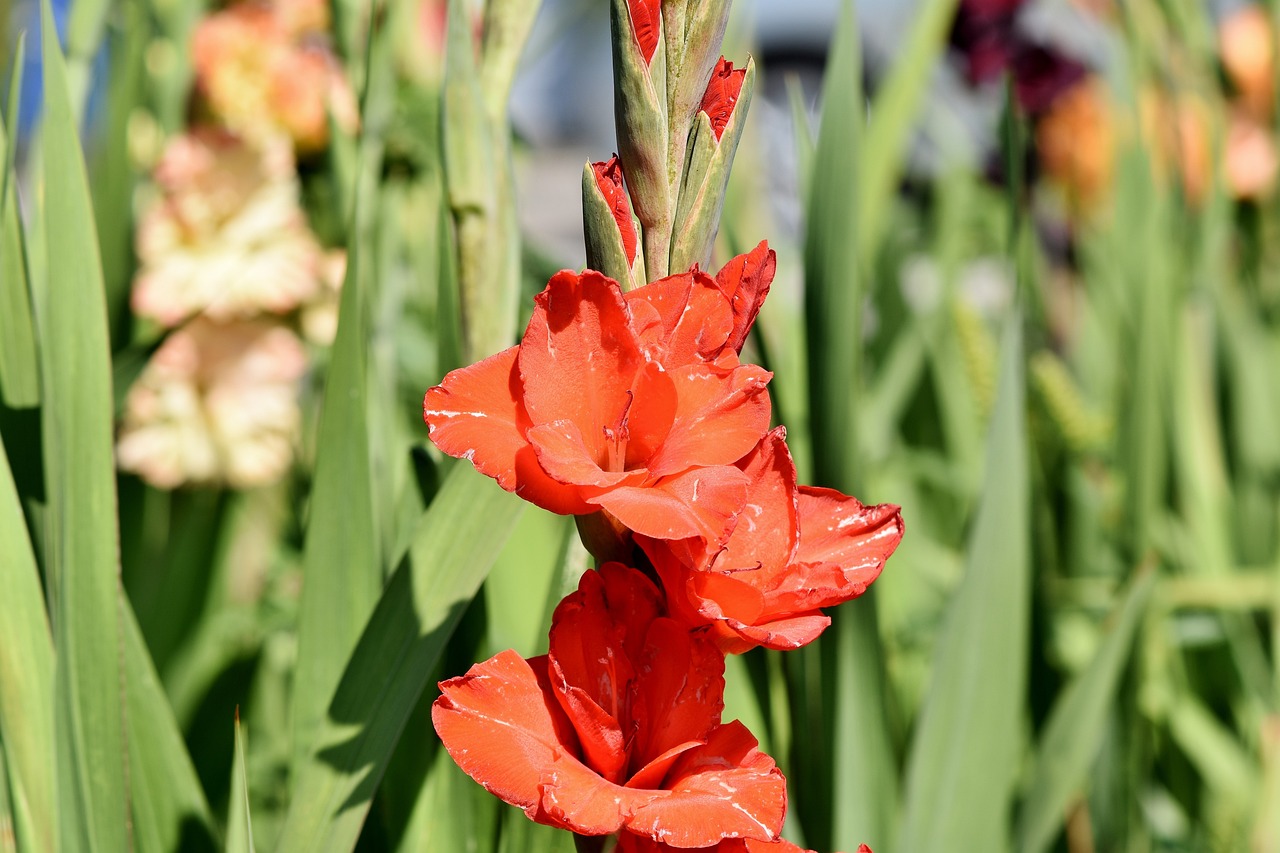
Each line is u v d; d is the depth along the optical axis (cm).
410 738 137
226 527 223
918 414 273
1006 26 274
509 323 136
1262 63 268
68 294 130
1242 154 269
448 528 132
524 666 123
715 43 125
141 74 197
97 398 130
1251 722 229
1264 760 204
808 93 702
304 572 137
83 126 155
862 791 151
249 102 236
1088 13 276
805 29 715
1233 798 197
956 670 153
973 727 153
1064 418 221
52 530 133
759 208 231
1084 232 286
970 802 152
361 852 136
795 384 170
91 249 130
